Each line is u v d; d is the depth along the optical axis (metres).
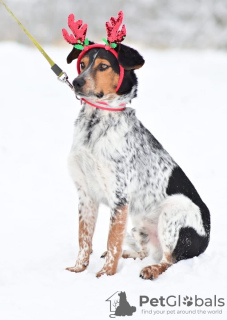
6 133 13.75
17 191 9.46
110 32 5.46
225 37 40.28
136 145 5.77
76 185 5.96
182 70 24.97
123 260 6.09
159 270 5.55
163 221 5.79
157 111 16.62
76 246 6.87
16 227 7.68
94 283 5.29
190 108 17.22
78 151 5.70
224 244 6.70
